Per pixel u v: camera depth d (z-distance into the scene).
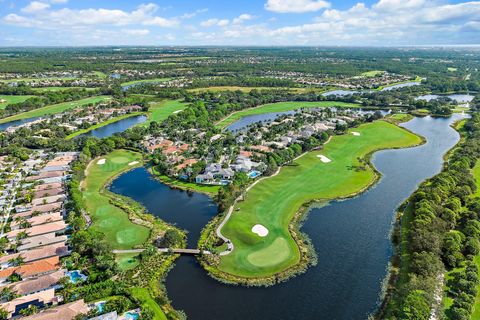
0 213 102.44
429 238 81.69
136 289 73.69
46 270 77.31
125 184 129.25
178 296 72.69
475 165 139.88
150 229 97.50
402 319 60.81
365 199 116.81
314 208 110.25
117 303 67.94
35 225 95.94
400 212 107.44
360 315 68.38
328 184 126.50
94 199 115.38
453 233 85.62
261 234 93.88
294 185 125.12
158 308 68.62
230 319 67.00
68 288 71.75
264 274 79.38
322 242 92.19
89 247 84.06
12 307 65.81
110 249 84.25
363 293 74.12
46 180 126.88
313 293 74.06
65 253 83.62
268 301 71.81
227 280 77.38
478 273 75.50
